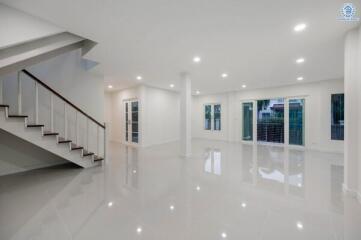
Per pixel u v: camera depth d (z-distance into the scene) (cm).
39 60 369
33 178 385
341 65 495
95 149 601
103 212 248
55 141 416
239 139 914
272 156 590
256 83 739
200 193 309
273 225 217
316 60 453
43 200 283
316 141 700
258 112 867
